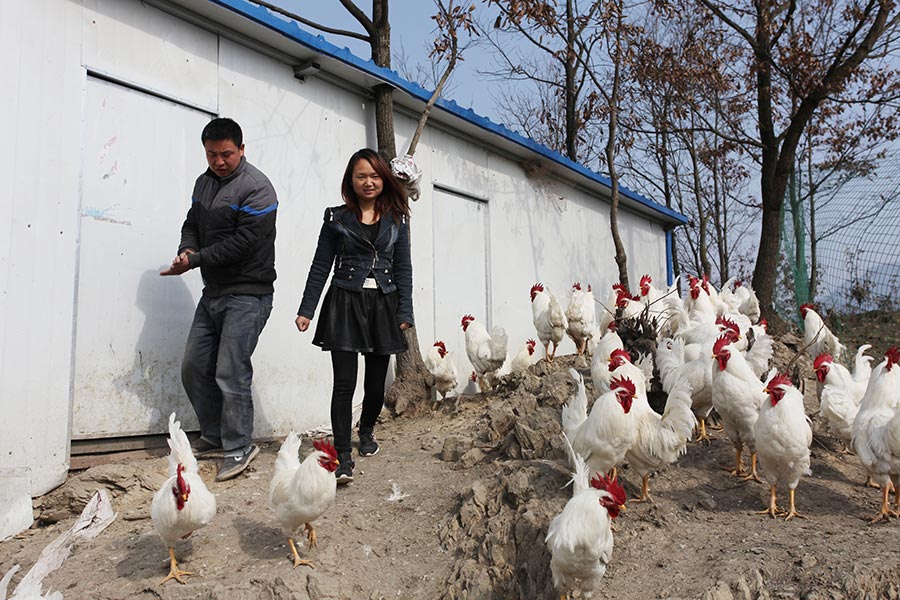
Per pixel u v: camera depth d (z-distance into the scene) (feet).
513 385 25.14
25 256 16.26
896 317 38.14
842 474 17.25
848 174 41.14
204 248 17.04
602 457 13.65
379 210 17.62
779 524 13.67
